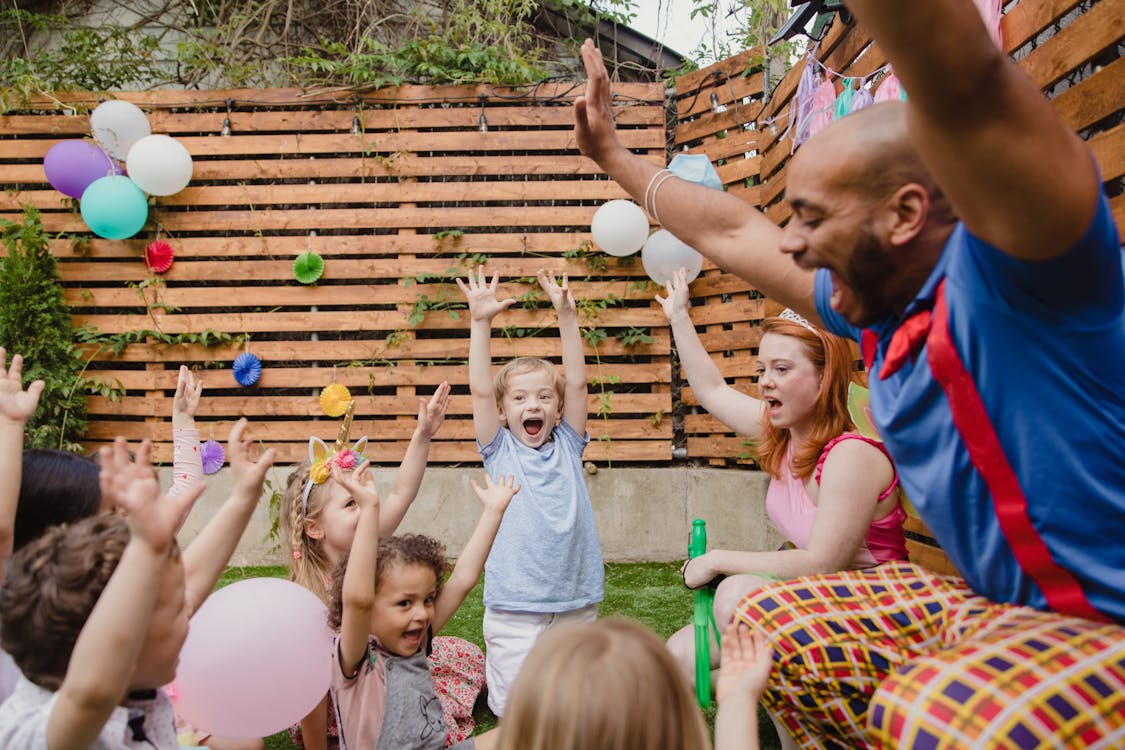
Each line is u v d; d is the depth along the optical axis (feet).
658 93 18.13
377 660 7.29
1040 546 4.07
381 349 18.13
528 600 9.64
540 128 18.45
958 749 3.71
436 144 18.34
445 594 7.80
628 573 16.01
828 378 7.12
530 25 21.39
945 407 4.12
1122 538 3.99
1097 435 3.81
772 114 16.24
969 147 3.13
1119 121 7.94
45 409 17.30
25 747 4.22
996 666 3.90
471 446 17.93
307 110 18.57
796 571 6.50
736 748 4.52
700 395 9.24
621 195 18.16
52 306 17.61
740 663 4.97
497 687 9.62
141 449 4.23
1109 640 3.94
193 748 6.50
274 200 18.39
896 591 5.25
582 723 3.64
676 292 9.57
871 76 11.31
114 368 18.56
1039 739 3.64
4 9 23.02
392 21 22.38
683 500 17.22
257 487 6.89
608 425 17.76
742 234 5.83
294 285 18.43
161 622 4.55
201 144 18.42
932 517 4.52
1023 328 3.69
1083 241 3.35
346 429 9.67
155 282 18.17
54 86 18.81
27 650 4.49
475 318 10.66
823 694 5.04
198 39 22.16
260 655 6.50
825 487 6.68
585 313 17.81
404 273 18.19
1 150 18.67
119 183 17.24
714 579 6.79
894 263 4.08
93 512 6.61
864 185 3.91
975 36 2.90
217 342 18.34
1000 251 3.50
